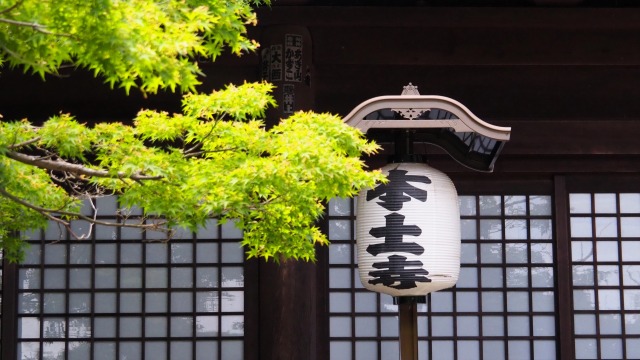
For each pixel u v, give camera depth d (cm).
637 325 1084
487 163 801
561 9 1015
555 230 1084
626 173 1093
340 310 1078
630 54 1032
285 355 949
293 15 986
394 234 758
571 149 1046
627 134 1048
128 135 692
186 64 548
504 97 1056
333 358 1071
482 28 1026
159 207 655
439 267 756
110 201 1088
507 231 1096
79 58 553
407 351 776
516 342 1081
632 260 1092
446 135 795
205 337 1070
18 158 631
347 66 1041
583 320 1088
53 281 1075
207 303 1077
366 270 769
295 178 629
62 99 1044
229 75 1030
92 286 1075
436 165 1065
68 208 768
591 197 1098
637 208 1097
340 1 1023
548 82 1057
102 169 677
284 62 965
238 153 686
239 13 665
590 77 1057
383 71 1048
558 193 1084
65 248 1079
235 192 647
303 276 961
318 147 633
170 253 1082
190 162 680
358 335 1076
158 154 664
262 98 684
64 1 515
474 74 1054
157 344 1070
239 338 1070
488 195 1098
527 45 1030
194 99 689
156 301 1077
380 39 1016
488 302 1088
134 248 1084
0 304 1064
